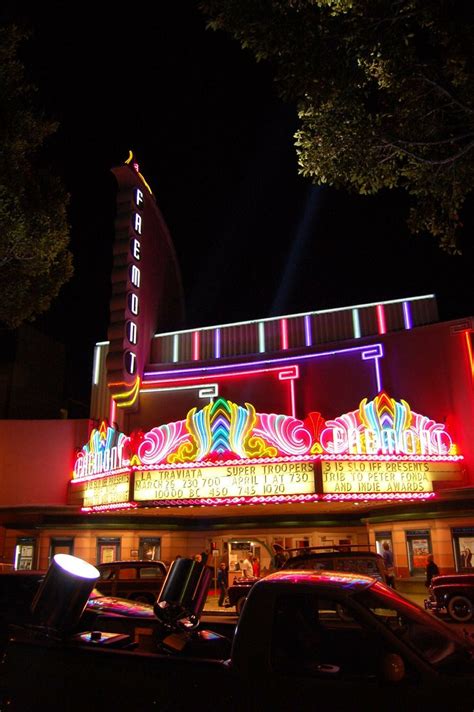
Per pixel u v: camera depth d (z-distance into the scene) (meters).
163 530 25.16
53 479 26.38
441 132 9.79
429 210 10.38
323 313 24.78
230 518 24.95
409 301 23.70
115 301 24.78
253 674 4.11
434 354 21.31
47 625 5.13
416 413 20.36
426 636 4.46
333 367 23.17
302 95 9.01
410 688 3.83
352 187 10.32
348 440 18.72
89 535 24.94
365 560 13.43
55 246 14.66
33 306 15.44
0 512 26.14
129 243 25.14
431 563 18.08
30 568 25.25
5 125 13.68
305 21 8.41
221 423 19.77
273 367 24.17
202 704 4.11
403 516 21.17
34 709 4.61
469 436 19.92
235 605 16.36
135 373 25.02
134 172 25.52
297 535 24.00
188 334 26.58
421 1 8.14
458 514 20.03
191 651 5.48
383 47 8.50
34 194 14.50
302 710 3.91
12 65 13.84
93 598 8.78
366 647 5.19
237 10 8.41
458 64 8.77
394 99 9.98
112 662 4.49
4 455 26.78
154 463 20.23
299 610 5.11
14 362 33.78
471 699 3.74
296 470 18.62
